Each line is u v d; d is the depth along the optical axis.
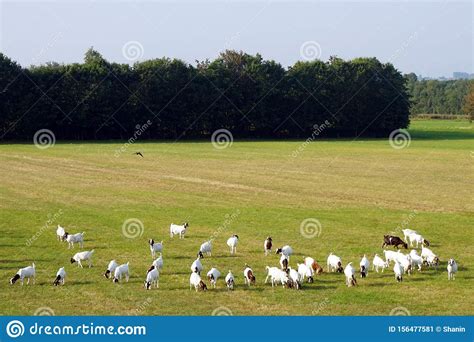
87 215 40.78
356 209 43.25
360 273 26.44
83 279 25.78
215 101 124.00
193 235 34.62
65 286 24.78
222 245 32.12
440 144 104.44
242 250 31.00
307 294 23.72
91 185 55.22
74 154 83.19
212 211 42.31
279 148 96.44
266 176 61.91
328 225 37.28
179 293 23.92
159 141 112.56
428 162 75.12
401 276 25.47
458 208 43.94
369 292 23.95
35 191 51.66
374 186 55.12
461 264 28.14
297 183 56.97
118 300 23.09
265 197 48.84
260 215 40.69
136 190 52.34
